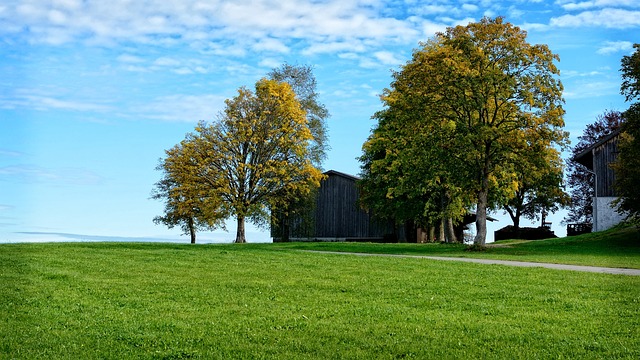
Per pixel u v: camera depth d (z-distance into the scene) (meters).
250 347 14.08
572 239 54.66
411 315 17.41
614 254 40.62
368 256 35.59
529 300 20.00
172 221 68.69
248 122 56.81
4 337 15.08
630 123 48.53
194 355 13.54
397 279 24.64
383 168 63.69
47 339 14.88
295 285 23.06
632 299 20.02
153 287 22.45
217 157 55.12
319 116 67.50
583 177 84.94
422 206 62.72
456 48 46.56
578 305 18.92
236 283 23.38
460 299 20.14
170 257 33.06
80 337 15.09
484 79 44.69
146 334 15.24
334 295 20.95
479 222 46.66
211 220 55.91
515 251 44.50
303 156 59.44
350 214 78.38
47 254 33.31
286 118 58.31
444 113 47.94
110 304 19.19
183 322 16.66
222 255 34.75
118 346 14.30
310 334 15.22
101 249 38.06
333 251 46.06
